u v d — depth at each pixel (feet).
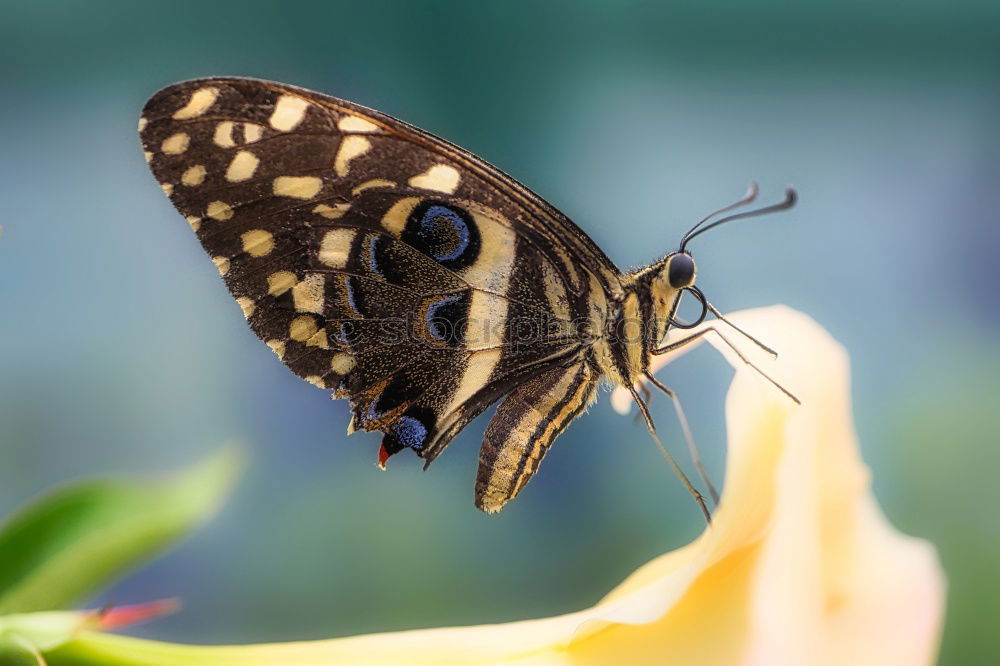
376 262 1.48
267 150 1.45
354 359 1.49
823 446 1.36
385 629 1.90
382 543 1.92
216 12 1.89
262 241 1.47
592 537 1.91
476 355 1.50
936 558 1.35
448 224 1.49
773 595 1.34
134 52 1.90
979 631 1.84
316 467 1.96
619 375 1.51
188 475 1.46
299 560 1.91
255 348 1.97
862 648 1.34
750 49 1.92
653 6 1.90
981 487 1.89
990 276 1.94
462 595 1.91
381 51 1.88
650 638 1.35
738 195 1.91
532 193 1.49
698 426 1.62
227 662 1.39
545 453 1.52
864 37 1.94
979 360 1.95
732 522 1.34
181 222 1.94
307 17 1.88
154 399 2.01
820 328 1.37
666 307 1.51
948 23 1.95
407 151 1.47
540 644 1.37
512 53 1.89
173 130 1.44
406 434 1.51
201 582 1.90
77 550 1.44
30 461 1.98
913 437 1.91
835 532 1.35
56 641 1.38
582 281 1.50
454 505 1.95
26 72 1.91
